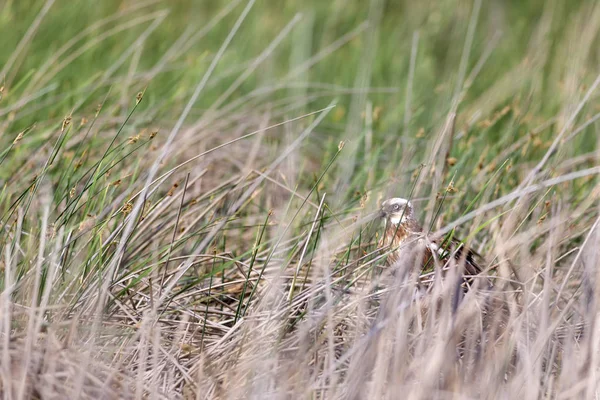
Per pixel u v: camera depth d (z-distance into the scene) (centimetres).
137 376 717
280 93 1566
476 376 700
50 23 1552
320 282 830
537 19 2044
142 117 1184
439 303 793
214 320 882
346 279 880
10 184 1017
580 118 1265
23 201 941
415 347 745
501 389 691
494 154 1177
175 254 962
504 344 711
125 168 1064
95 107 1245
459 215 1037
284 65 1756
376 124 1393
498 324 788
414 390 648
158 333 738
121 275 873
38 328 711
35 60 1444
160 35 1703
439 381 717
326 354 754
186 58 1620
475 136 1266
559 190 1073
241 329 797
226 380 738
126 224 865
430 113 1471
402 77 1689
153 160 1091
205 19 1856
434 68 1803
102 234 891
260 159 1285
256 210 1123
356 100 1441
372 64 1647
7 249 764
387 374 702
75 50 1534
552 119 1236
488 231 1020
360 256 920
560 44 1745
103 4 1756
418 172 1018
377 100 1576
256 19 1859
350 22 1912
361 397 678
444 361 682
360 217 937
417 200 1009
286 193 1166
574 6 1983
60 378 705
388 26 1931
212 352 787
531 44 1805
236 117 1289
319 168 1332
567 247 1005
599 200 1069
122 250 839
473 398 679
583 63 1470
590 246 826
